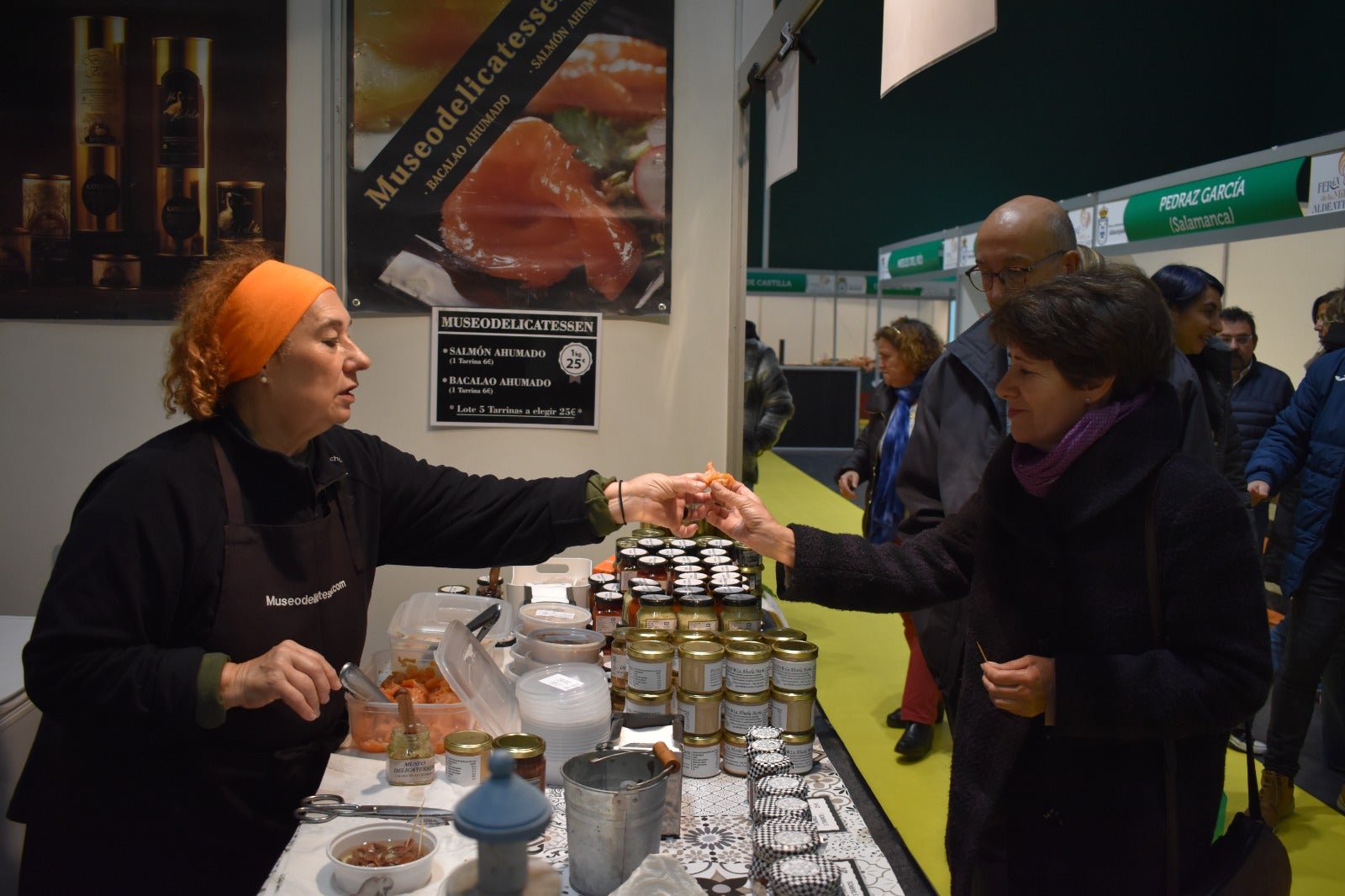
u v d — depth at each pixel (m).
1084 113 13.22
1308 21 12.05
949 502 2.04
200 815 1.41
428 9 2.69
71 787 1.40
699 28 2.82
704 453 2.94
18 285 2.66
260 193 2.70
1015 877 1.27
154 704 1.25
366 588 1.64
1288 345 5.37
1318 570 2.92
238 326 1.41
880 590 1.48
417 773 1.43
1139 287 1.18
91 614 1.30
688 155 2.84
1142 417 1.18
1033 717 1.25
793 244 14.32
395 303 2.76
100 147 2.65
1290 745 3.00
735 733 1.54
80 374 2.71
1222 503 1.14
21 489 2.73
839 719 3.90
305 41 2.68
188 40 2.65
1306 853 2.87
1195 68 12.80
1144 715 1.11
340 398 1.49
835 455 12.29
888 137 13.88
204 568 1.39
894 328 3.68
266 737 1.45
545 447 2.88
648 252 2.83
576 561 2.56
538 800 0.70
